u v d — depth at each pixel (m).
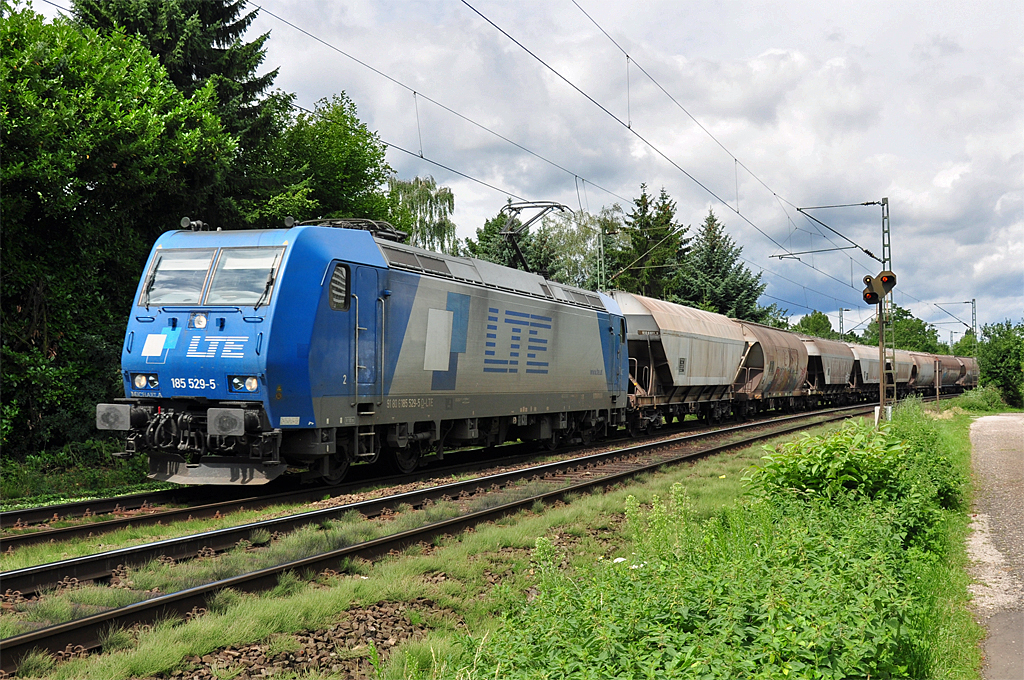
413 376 13.03
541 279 18.09
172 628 5.40
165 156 15.35
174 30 19.44
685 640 4.05
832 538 6.26
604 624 4.09
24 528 8.95
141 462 14.64
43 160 13.13
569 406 18.41
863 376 45.50
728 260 49.25
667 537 6.52
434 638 5.46
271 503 10.51
